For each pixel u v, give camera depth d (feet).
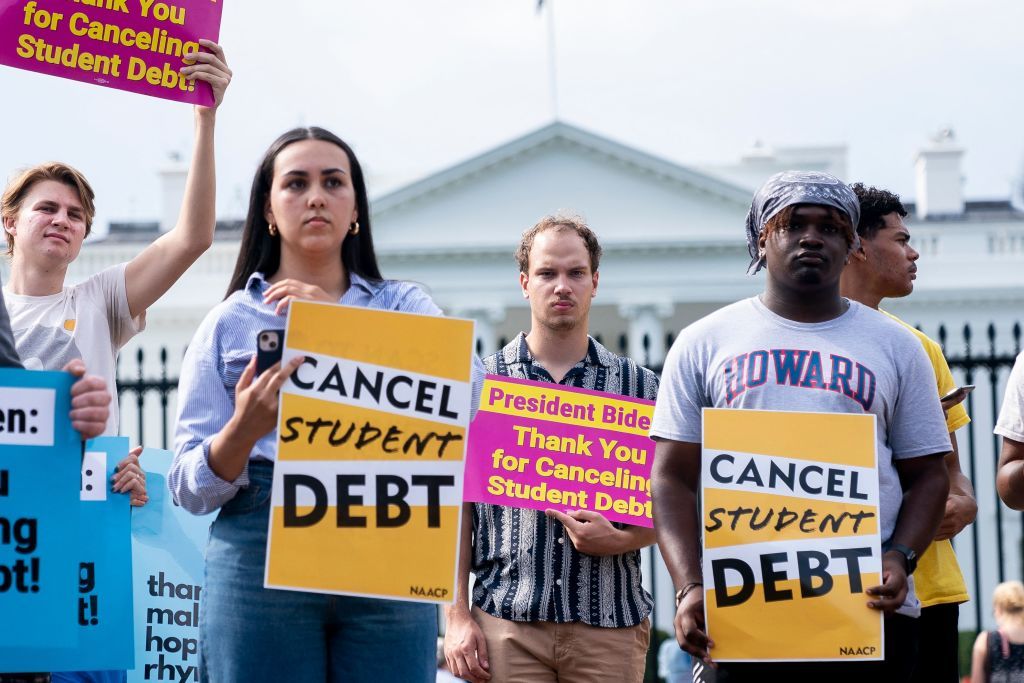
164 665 16.99
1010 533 98.02
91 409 12.55
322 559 11.82
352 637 12.16
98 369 16.11
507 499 16.62
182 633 17.10
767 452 13.11
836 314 13.61
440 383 12.10
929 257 115.96
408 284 13.38
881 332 13.55
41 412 12.54
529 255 17.44
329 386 12.00
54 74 14.83
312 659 12.08
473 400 13.29
